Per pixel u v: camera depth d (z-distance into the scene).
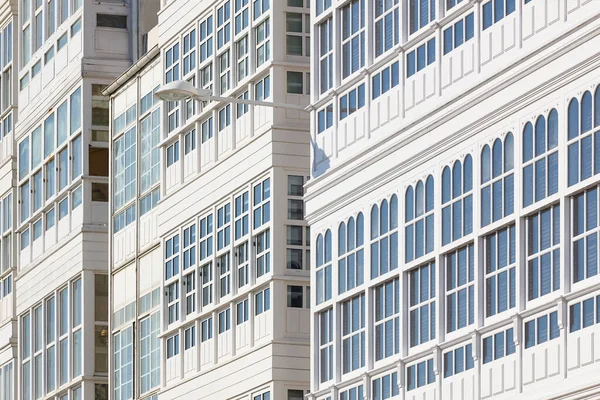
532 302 30.53
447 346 32.78
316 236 37.75
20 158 59.06
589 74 29.47
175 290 45.66
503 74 31.62
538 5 30.95
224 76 43.69
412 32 34.66
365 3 36.44
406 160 34.44
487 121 31.97
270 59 41.28
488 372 31.52
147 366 47.81
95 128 53.25
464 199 32.59
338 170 36.94
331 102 37.59
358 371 35.66
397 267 34.50
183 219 45.38
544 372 30.11
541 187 30.45
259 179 41.62
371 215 35.62
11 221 60.28
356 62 36.75
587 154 29.39
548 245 30.27
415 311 33.94
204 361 43.75
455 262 32.78
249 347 41.62
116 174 51.38
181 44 46.25
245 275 42.09
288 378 40.34
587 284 29.23
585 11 29.78
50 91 56.28
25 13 59.56
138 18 53.97
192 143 45.38
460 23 33.16
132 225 49.78
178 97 36.66
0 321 61.16
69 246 53.88
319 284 37.44
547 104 30.45
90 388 52.22
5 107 61.78
